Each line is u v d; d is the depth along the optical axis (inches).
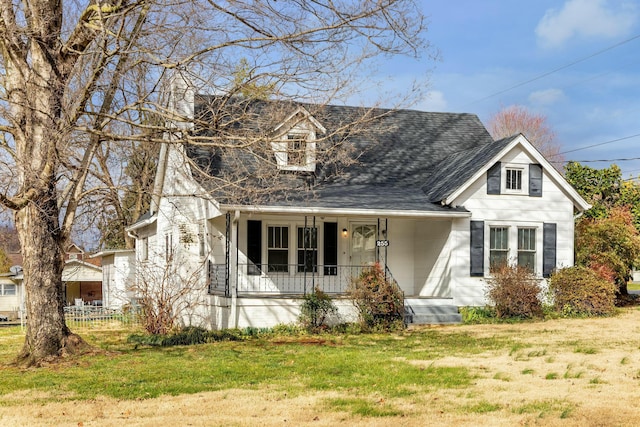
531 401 374.0
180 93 590.6
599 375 451.5
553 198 872.9
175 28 523.8
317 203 780.0
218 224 840.9
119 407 376.5
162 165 989.2
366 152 954.1
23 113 531.8
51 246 563.2
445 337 683.4
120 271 1283.2
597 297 844.6
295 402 381.1
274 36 513.7
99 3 510.9
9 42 512.1
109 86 553.9
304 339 690.2
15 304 1726.1
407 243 913.5
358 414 349.1
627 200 1203.9
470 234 839.1
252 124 654.5
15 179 537.0
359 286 758.5
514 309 821.2
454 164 917.2
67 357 562.6
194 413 358.6
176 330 776.9
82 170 564.1
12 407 382.0
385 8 495.5
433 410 355.6
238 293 813.2
